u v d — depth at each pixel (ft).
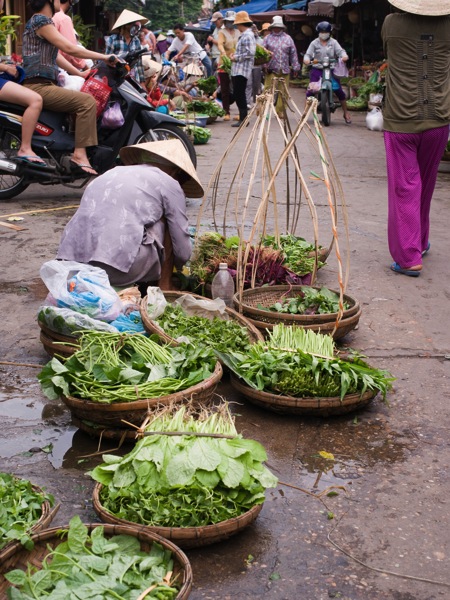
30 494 9.05
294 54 52.06
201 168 34.27
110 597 7.34
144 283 16.53
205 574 8.57
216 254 17.02
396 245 19.44
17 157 25.20
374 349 15.01
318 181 31.68
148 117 26.48
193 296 14.46
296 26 116.57
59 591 7.32
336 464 10.92
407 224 19.17
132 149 16.66
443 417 12.41
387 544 9.20
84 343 11.98
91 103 24.88
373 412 12.51
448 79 18.38
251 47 47.78
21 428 11.73
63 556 7.83
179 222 15.51
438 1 17.70
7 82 24.75
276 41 51.57
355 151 40.47
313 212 16.08
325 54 52.31
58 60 27.07
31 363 14.02
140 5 110.01
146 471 9.03
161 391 10.96
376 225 24.80
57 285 13.56
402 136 18.56
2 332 15.30
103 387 10.86
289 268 17.33
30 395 12.84
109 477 9.28
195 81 57.21
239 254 15.76
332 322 14.40
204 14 233.55
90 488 10.20
